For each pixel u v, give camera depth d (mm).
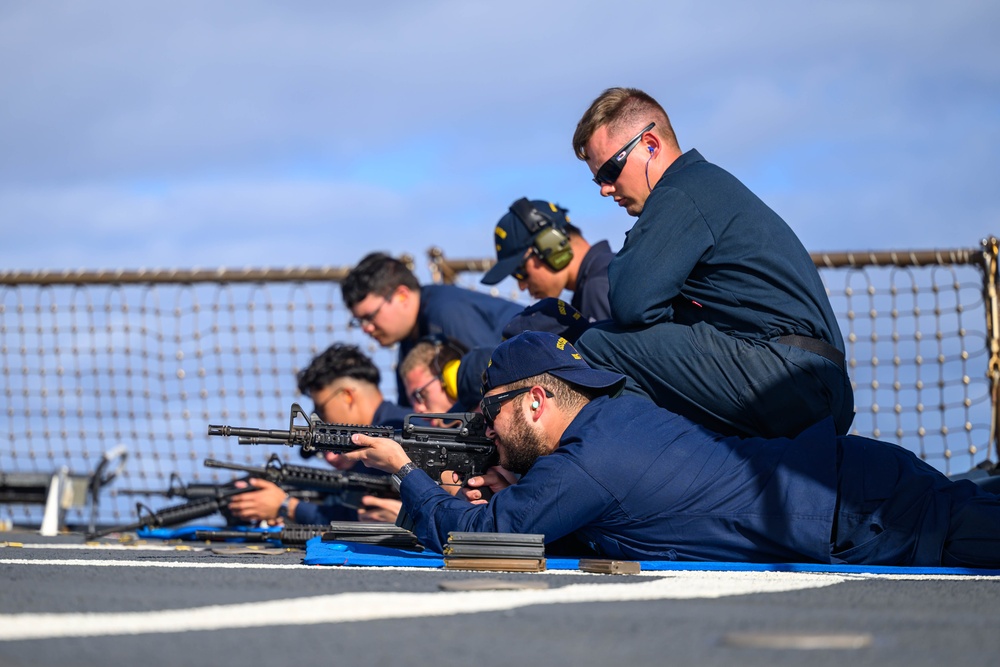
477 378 5438
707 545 3820
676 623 2160
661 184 4613
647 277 4406
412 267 8180
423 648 1851
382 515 5621
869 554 3818
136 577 2969
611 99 4910
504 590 2748
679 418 3994
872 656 1832
